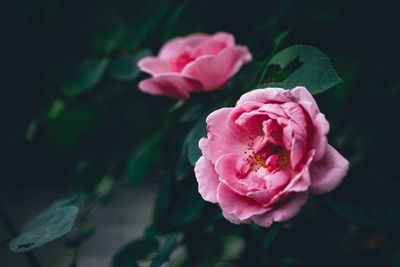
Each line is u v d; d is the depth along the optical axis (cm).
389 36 51
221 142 39
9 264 91
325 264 49
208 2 50
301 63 39
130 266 50
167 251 47
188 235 50
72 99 58
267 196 36
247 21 49
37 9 58
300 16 51
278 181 36
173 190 47
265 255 49
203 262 53
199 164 39
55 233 39
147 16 54
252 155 38
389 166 51
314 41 48
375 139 53
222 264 53
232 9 50
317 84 38
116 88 58
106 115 61
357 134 53
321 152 35
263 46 49
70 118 60
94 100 58
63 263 89
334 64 50
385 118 53
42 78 56
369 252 51
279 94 36
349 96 53
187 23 53
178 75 43
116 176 59
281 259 49
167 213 47
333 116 51
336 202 41
